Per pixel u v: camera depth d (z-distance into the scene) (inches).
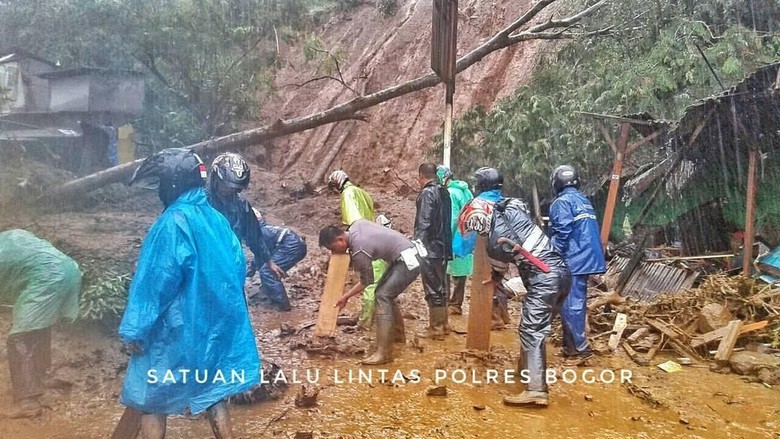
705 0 489.4
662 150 392.8
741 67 419.2
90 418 163.8
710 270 339.6
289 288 321.1
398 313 238.1
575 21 449.4
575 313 230.1
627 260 363.3
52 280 169.8
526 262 191.6
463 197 290.7
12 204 374.9
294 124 389.7
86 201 431.8
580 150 454.0
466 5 786.8
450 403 183.3
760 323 239.8
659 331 249.3
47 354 177.5
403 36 823.1
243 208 239.5
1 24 565.0
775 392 198.4
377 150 746.2
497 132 488.4
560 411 180.5
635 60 467.5
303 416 170.2
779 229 350.6
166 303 126.7
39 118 564.1
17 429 155.7
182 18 512.7
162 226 128.3
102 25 532.1
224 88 554.9
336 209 545.6
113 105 567.2
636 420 174.4
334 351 225.3
